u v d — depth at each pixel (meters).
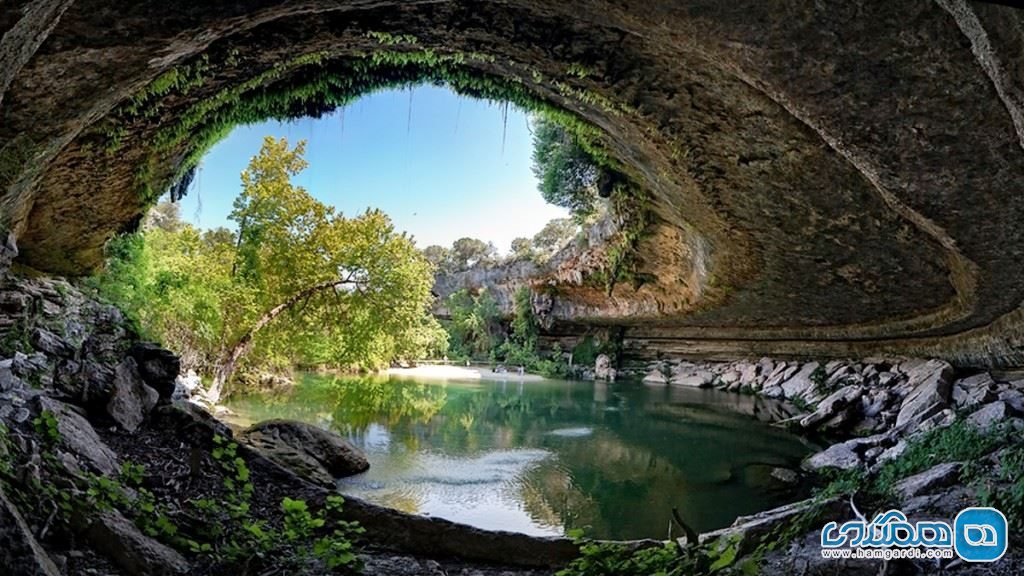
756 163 8.03
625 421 17.09
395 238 18.48
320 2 4.27
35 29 2.66
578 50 6.15
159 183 8.77
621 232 17.50
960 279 9.46
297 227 18.11
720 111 6.95
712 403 20.86
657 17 4.46
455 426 15.34
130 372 6.98
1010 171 5.30
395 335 19.25
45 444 4.40
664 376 28.41
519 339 38.59
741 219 10.51
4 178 5.05
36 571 2.42
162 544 3.66
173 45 4.25
